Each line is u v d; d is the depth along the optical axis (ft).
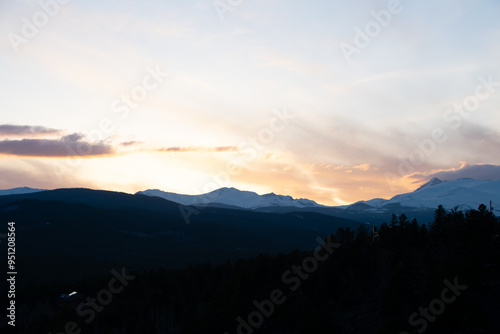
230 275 357.61
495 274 243.19
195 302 333.21
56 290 408.05
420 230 309.42
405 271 241.96
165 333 299.38
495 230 271.69
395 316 223.92
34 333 314.96
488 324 203.21
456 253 257.34
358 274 294.66
